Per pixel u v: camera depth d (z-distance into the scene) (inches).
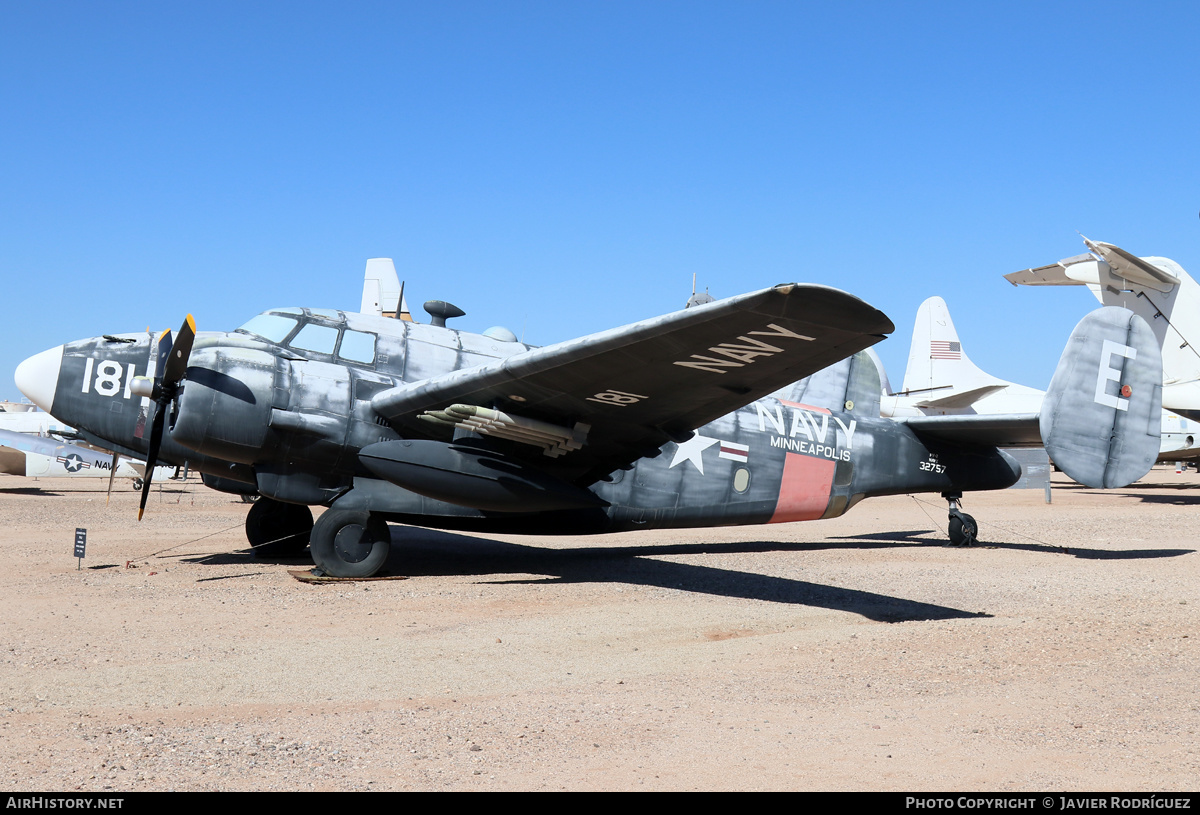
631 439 425.1
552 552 553.6
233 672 241.0
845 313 271.0
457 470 399.5
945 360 1488.7
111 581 394.3
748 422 513.7
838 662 261.1
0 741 177.8
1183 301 1022.4
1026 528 738.2
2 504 894.4
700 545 608.1
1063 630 308.8
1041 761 170.2
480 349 466.6
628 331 310.8
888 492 565.9
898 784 156.7
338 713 204.2
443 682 235.6
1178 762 169.3
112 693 216.8
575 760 170.4
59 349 430.9
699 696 221.9
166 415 427.5
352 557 415.5
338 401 410.9
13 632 285.0
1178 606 360.8
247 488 496.7
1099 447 459.2
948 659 264.1
